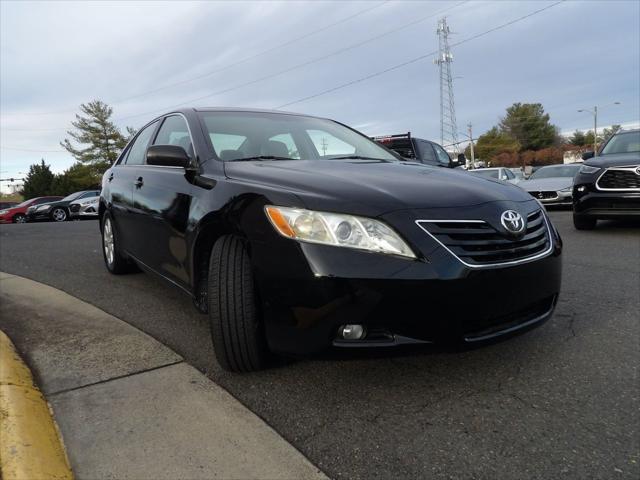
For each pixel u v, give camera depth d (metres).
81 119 46.41
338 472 1.85
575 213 7.66
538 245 2.51
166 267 3.36
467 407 2.29
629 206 7.02
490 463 1.89
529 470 1.85
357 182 2.45
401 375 2.60
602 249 6.10
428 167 3.14
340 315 2.08
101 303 3.96
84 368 2.70
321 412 2.26
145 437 2.05
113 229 4.76
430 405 2.31
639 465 1.86
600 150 8.19
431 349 2.16
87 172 46.50
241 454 1.94
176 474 1.82
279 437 2.05
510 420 2.18
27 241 8.38
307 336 2.16
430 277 2.09
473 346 2.23
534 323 2.46
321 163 3.03
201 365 2.75
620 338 3.06
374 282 2.06
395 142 10.55
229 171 2.81
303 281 2.12
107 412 2.24
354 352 2.12
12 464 1.78
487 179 2.88
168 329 3.33
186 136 3.44
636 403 2.30
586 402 2.32
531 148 89.31
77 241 8.20
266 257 2.24
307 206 2.20
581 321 3.39
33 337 3.17
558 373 2.61
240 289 2.38
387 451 1.97
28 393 2.32
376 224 2.14
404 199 2.27
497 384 2.50
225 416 2.21
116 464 1.88
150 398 2.36
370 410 2.27
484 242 2.25
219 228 2.61
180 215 2.98
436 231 2.18
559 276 2.61
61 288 4.47
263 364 2.54
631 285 4.30
